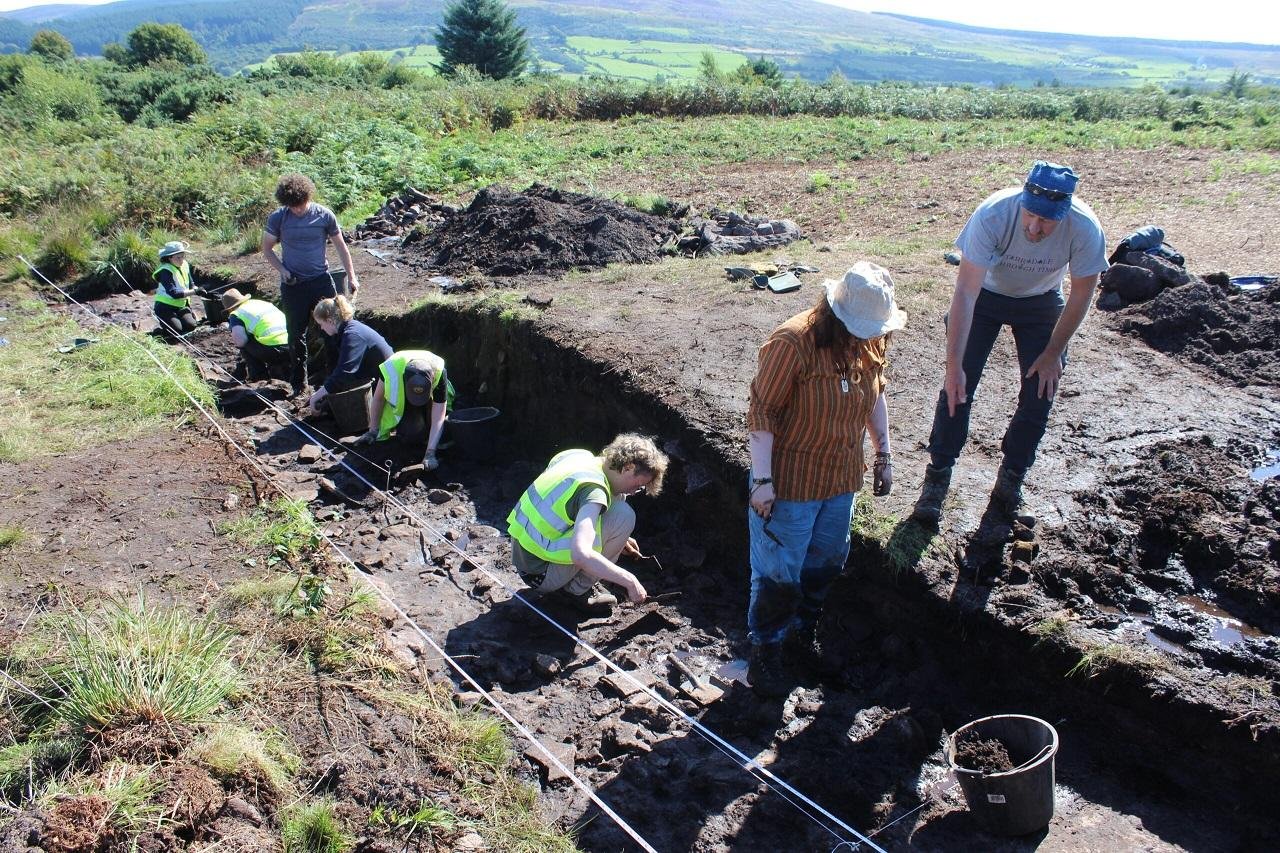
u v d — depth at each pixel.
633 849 3.42
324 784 3.55
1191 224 10.10
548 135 20.95
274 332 8.24
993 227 3.80
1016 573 4.11
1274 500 4.45
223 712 3.78
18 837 2.99
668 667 4.48
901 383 5.95
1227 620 3.87
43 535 5.18
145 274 11.66
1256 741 3.20
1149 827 3.25
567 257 9.05
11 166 14.93
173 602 4.55
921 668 4.16
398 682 4.15
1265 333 6.34
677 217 10.63
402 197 12.71
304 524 5.25
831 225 11.01
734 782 3.67
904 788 3.55
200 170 14.39
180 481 5.94
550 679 4.42
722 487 5.19
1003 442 4.46
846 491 3.70
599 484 4.44
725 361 6.21
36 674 3.91
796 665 4.33
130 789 3.23
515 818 3.51
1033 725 3.31
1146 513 4.49
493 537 5.79
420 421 6.81
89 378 7.79
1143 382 5.87
